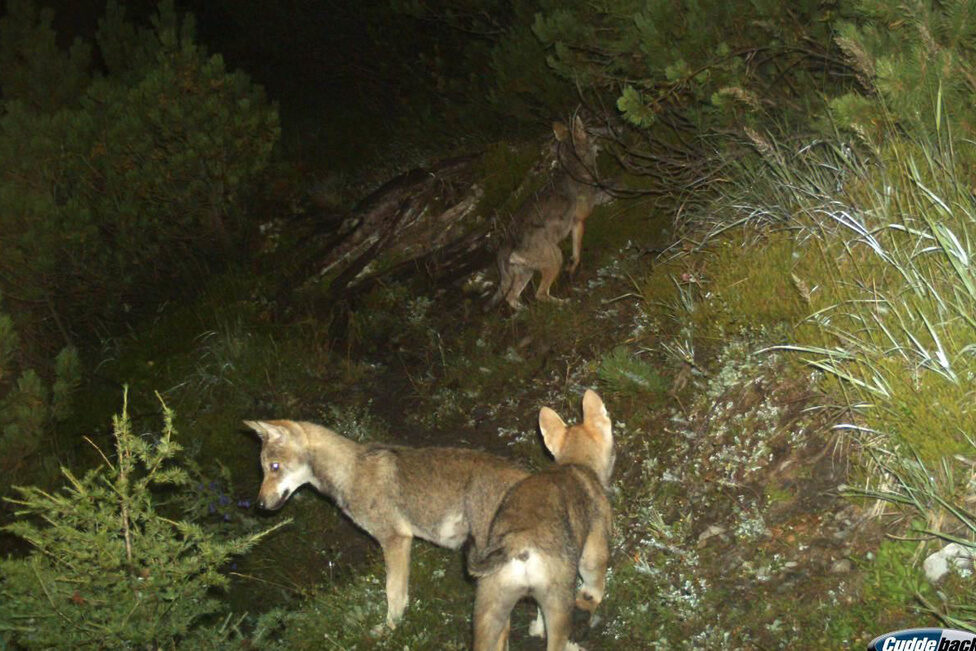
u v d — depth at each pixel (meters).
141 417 5.12
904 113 3.64
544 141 5.92
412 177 6.07
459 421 4.67
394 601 3.61
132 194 5.86
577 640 3.35
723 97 4.34
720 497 3.51
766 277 3.92
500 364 4.77
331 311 5.57
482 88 6.77
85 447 5.07
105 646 3.15
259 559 4.22
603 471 3.49
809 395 3.55
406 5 7.11
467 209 5.82
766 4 4.32
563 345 4.74
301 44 8.72
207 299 5.83
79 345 5.87
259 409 5.05
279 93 9.28
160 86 5.86
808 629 3.04
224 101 6.04
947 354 3.26
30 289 5.39
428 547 3.93
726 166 4.64
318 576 4.13
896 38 3.77
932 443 3.09
